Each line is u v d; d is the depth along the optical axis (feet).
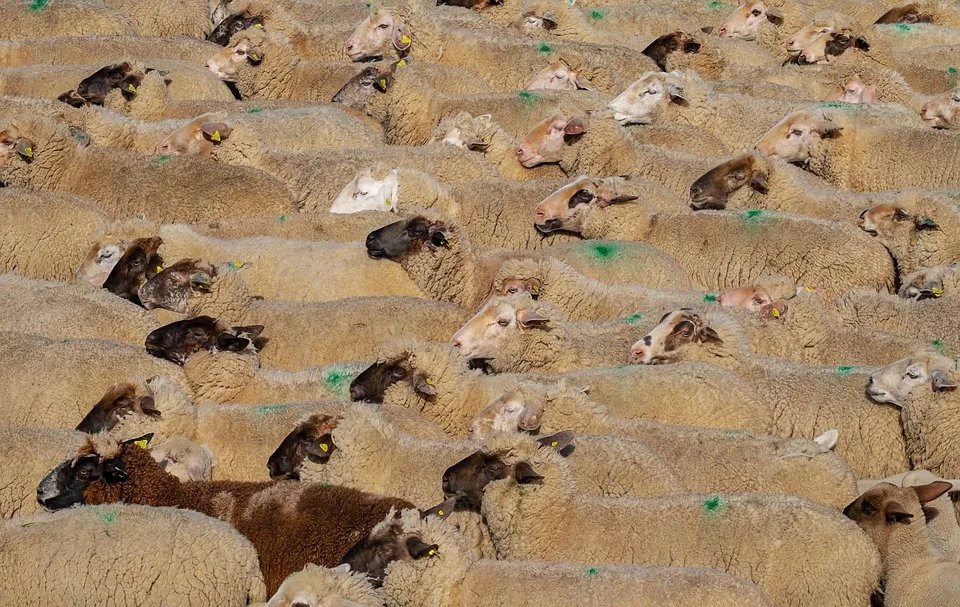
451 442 43.80
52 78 73.77
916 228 58.08
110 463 41.96
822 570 37.91
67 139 63.52
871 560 38.29
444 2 86.28
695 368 47.47
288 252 57.36
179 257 57.00
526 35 81.20
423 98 70.28
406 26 77.05
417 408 47.65
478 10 84.94
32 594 37.83
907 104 73.36
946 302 54.08
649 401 46.91
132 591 37.68
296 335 52.60
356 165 64.44
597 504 39.86
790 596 37.99
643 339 49.75
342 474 43.24
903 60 80.48
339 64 76.43
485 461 40.27
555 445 41.14
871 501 40.37
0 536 38.47
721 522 38.70
